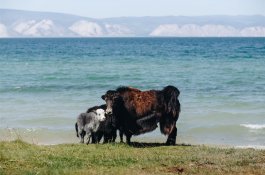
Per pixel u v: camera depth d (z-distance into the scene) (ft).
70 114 96.58
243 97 120.98
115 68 215.10
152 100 57.41
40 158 46.09
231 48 475.31
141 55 334.44
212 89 136.67
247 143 71.56
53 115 95.35
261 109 103.60
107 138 60.03
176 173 40.93
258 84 148.77
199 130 81.82
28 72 195.11
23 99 118.42
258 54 343.46
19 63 251.19
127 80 162.30
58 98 119.55
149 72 192.65
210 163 45.01
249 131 81.25
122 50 433.89
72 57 310.65
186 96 122.72
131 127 57.67
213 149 54.85
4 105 108.78
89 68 215.92
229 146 67.51
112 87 142.72
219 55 331.36
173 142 60.18
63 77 173.27
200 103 111.14
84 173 40.01
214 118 92.94
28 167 42.42
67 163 44.14
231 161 45.73
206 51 401.49
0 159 44.62
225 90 134.51
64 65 235.61
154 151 52.75
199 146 58.80
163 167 43.21
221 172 41.29
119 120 57.72
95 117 58.85
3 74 186.50
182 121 89.81
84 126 59.31
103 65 234.79
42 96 123.95
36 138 74.13
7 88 140.05
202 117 93.76
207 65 232.32
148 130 57.62
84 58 298.35
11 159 44.98
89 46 571.28
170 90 57.98
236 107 106.22
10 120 90.27
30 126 84.69
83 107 105.40
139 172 41.01
